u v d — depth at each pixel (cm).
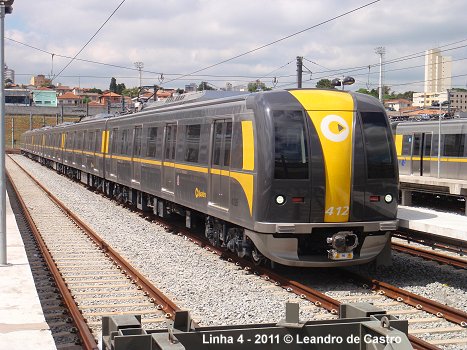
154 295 920
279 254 1003
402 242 1475
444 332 744
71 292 967
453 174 2444
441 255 1204
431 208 2312
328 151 996
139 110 2205
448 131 2484
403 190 2347
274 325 392
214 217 1285
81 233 1606
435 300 916
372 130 1032
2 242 1081
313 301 888
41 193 2811
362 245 1034
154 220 1828
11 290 898
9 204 2200
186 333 367
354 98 1047
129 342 352
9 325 722
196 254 1287
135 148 1984
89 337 690
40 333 691
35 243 1455
